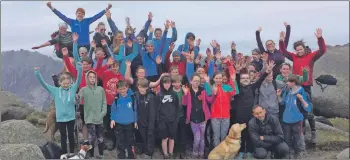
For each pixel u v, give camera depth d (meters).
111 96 10.60
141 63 11.83
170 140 10.48
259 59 12.80
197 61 12.12
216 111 10.61
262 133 10.53
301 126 11.02
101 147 10.34
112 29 12.68
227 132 10.72
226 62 11.23
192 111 10.50
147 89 10.46
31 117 13.36
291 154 10.93
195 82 10.55
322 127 13.73
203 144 10.59
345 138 12.96
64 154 9.75
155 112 10.35
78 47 12.26
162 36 12.41
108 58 10.98
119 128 10.17
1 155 9.25
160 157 10.76
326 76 14.64
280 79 11.38
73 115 9.93
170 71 11.20
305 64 11.90
